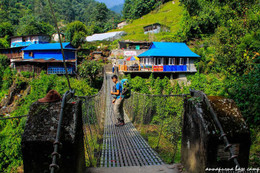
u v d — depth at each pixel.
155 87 19.22
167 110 8.65
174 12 52.53
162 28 41.16
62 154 1.76
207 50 22.67
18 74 22.19
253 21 6.77
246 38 5.69
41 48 23.34
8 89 21.55
